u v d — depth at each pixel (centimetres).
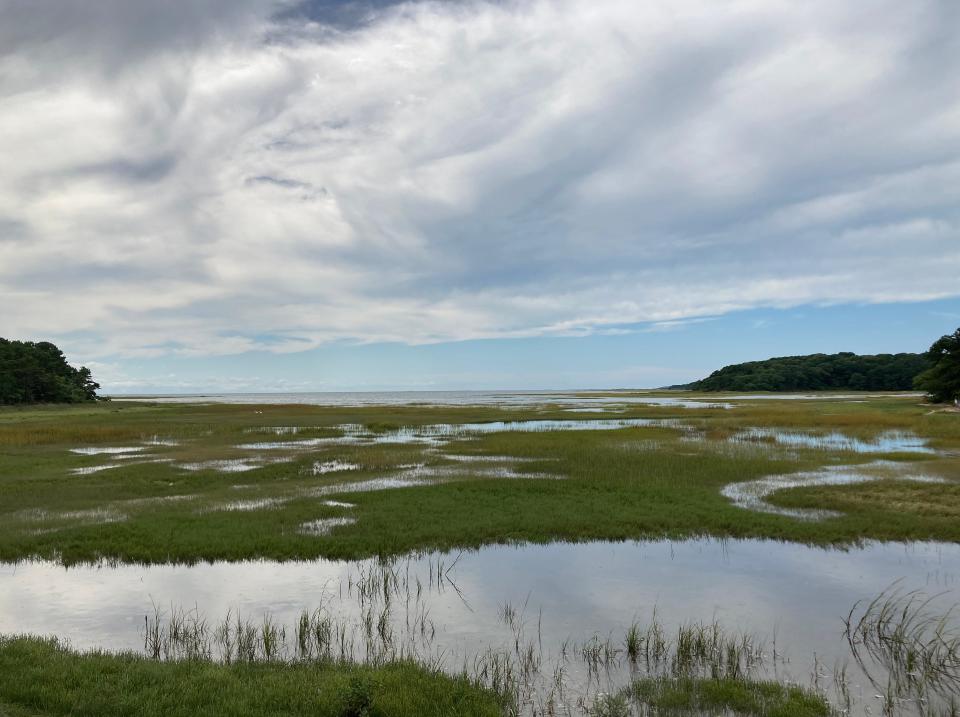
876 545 1455
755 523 1612
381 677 740
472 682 764
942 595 1124
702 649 880
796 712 699
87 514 1747
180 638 923
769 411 6272
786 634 948
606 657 866
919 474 2391
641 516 1694
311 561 1345
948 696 754
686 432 4275
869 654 877
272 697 682
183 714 641
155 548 1398
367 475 2461
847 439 3731
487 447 3369
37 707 655
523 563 1327
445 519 1670
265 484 2261
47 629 968
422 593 1141
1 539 1470
